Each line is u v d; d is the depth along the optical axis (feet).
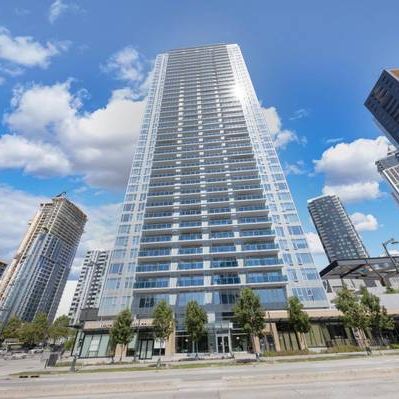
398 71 331.77
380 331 106.93
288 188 182.50
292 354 93.45
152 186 191.11
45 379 56.59
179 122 236.02
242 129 225.56
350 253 526.98
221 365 71.15
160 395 34.22
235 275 146.72
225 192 185.06
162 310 107.55
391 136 342.44
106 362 101.40
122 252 158.20
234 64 298.35
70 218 483.92
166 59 321.73
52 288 424.46
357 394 29.22
